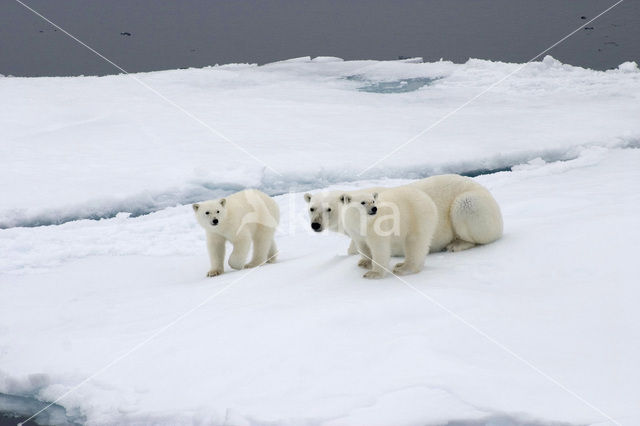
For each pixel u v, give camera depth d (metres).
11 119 15.98
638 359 3.74
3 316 5.63
